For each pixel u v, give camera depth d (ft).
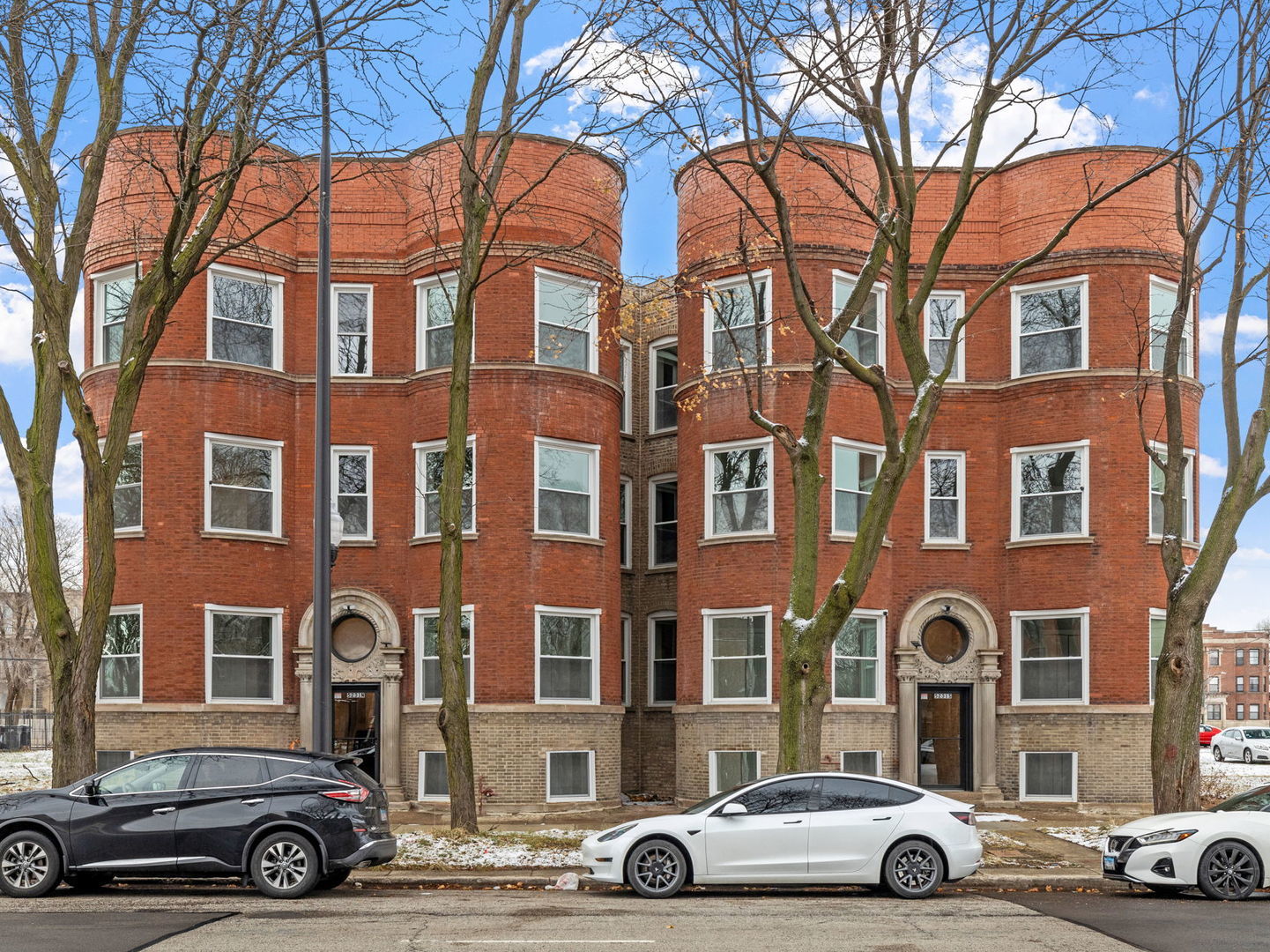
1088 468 82.02
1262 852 47.78
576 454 83.56
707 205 84.12
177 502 78.38
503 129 62.64
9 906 44.06
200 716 77.46
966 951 35.19
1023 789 82.38
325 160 57.06
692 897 47.80
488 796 77.71
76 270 57.36
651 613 94.17
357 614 83.30
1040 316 84.69
